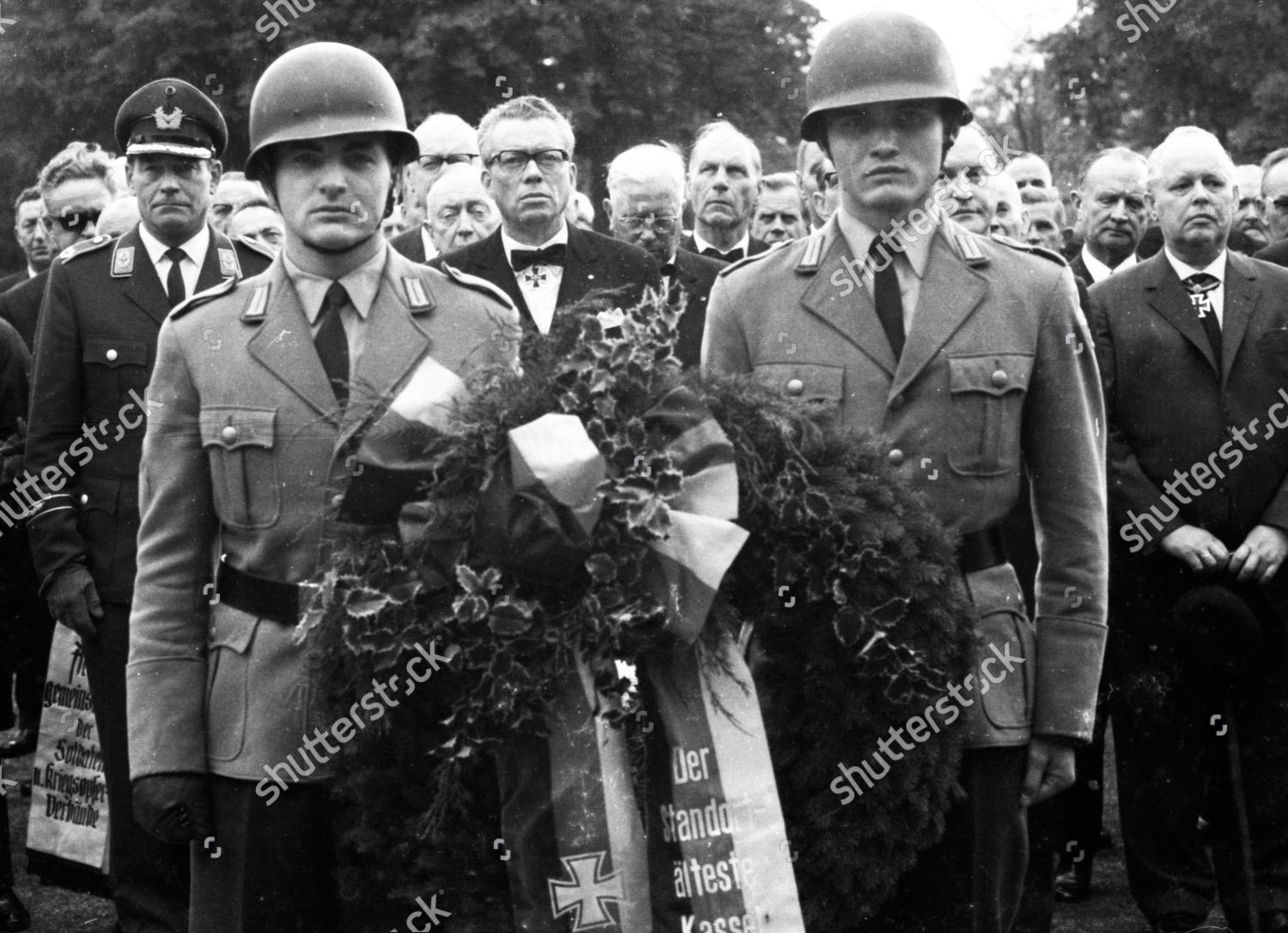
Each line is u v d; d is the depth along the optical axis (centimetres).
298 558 412
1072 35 1584
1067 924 620
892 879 381
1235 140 1564
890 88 421
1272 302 605
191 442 423
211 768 415
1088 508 427
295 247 427
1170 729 593
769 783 361
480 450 360
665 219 676
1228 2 1548
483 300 432
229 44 1841
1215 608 567
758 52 2009
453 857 375
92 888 591
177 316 429
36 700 801
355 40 1808
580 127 1866
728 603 368
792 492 372
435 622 362
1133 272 616
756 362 436
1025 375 425
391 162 434
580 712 356
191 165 587
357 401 388
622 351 365
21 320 737
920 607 380
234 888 409
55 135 2066
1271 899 584
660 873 359
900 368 423
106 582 565
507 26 1802
